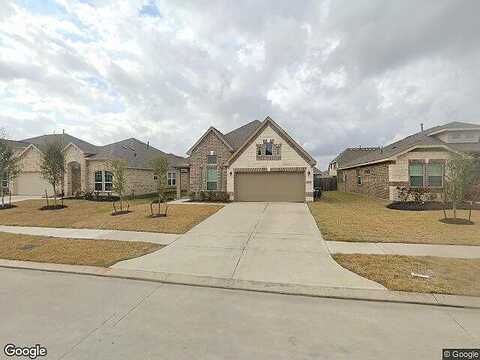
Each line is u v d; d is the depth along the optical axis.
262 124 19.45
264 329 3.76
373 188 22.28
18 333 3.67
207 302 4.65
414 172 18.16
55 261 6.94
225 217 12.88
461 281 5.40
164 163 14.34
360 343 3.42
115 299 4.77
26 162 25.92
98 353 3.21
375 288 5.14
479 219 11.87
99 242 8.73
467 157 12.27
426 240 8.54
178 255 7.32
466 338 3.54
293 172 19.25
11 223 12.48
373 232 9.62
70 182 24.67
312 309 4.38
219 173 20.91
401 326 3.84
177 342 3.43
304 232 9.83
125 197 23.22
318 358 3.11
